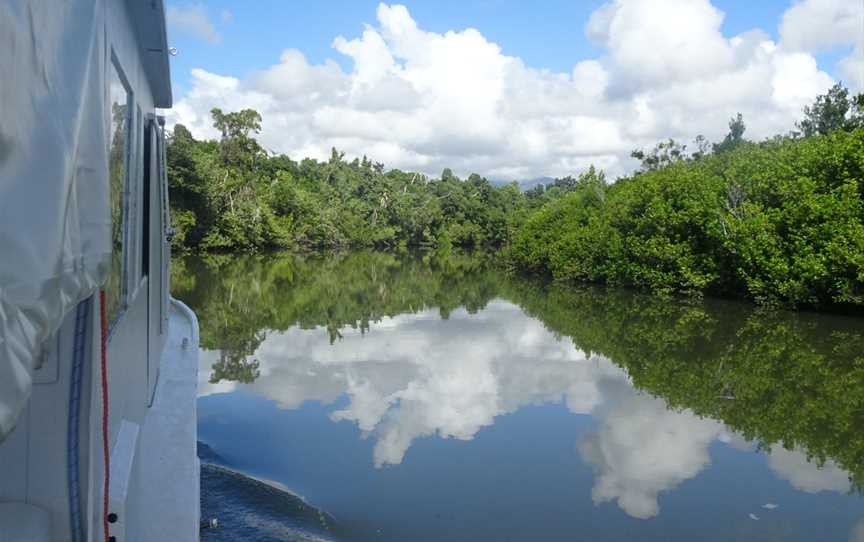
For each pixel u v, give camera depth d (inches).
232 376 430.6
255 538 216.8
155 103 183.3
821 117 1521.9
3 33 33.5
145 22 114.8
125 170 105.1
